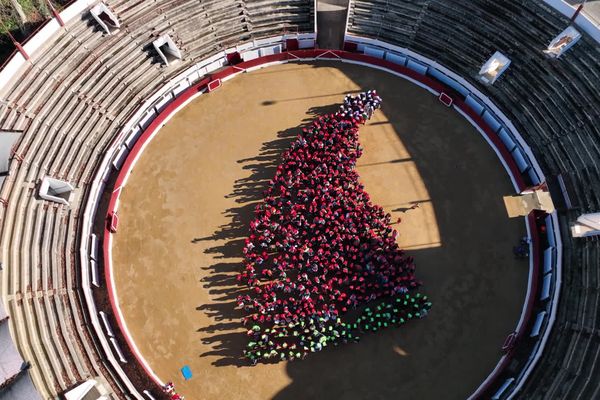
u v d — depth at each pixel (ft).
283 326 121.39
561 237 123.95
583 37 130.31
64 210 128.67
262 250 131.34
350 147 139.33
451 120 144.66
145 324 125.59
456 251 130.31
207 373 120.98
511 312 124.57
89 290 124.57
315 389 119.14
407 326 123.85
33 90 131.34
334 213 129.18
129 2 143.54
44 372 109.09
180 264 131.03
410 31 148.25
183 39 147.43
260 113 147.54
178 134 145.38
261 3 151.33
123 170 138.62
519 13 138.51
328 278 127.24
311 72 152.05
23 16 139.03
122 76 140.87
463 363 120.57
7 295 113.50
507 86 138.41
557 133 131.13
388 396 118.32
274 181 135.54
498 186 136.87
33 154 127.75
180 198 137.80
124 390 115.44
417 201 135.74
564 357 112.68
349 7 150.00
